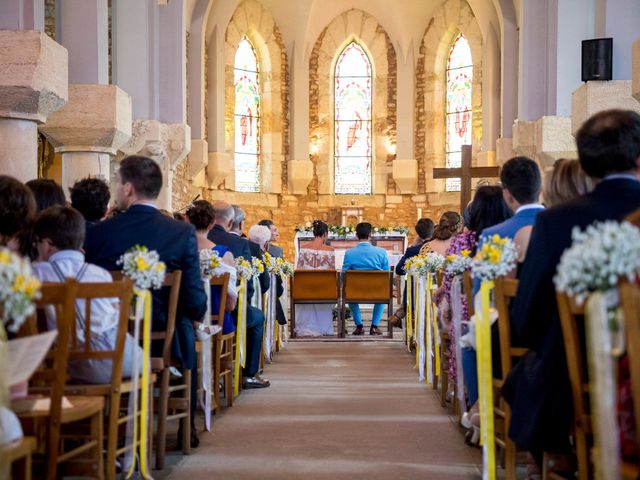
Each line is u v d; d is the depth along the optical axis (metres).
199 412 5.96
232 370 6.22
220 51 17.67
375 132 19.77
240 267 6.41
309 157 19.59
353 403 6.37
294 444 4.91
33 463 3.15
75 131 9.33
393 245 14.80
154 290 4.26
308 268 11.39
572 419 3.02
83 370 3.51
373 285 11.23
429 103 19.27
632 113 2.86
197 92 16.67
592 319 2.15
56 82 7.30
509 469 3.62
